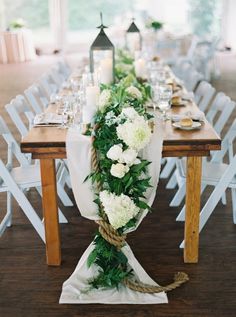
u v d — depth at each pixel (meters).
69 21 12.51
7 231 3.17
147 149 2.40
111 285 2.46
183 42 9.02
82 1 12.33
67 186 3.90
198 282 2.55
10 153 3.27
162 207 3.51
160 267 2.70
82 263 2.55
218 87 8.03
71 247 2.93
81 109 3.02
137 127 2.24
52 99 3.56
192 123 2.72
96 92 2.83
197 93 4.27
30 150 2.45
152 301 2.39
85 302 2.38
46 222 2.62
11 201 3.33
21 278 2.61
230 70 9.70
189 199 2.59
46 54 12.46
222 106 3.52
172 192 3.78
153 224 3.25
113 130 2.34
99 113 2.50
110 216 2.29
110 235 2.42
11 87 8.16
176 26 12.18
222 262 2.75
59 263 2.72
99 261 2.49
